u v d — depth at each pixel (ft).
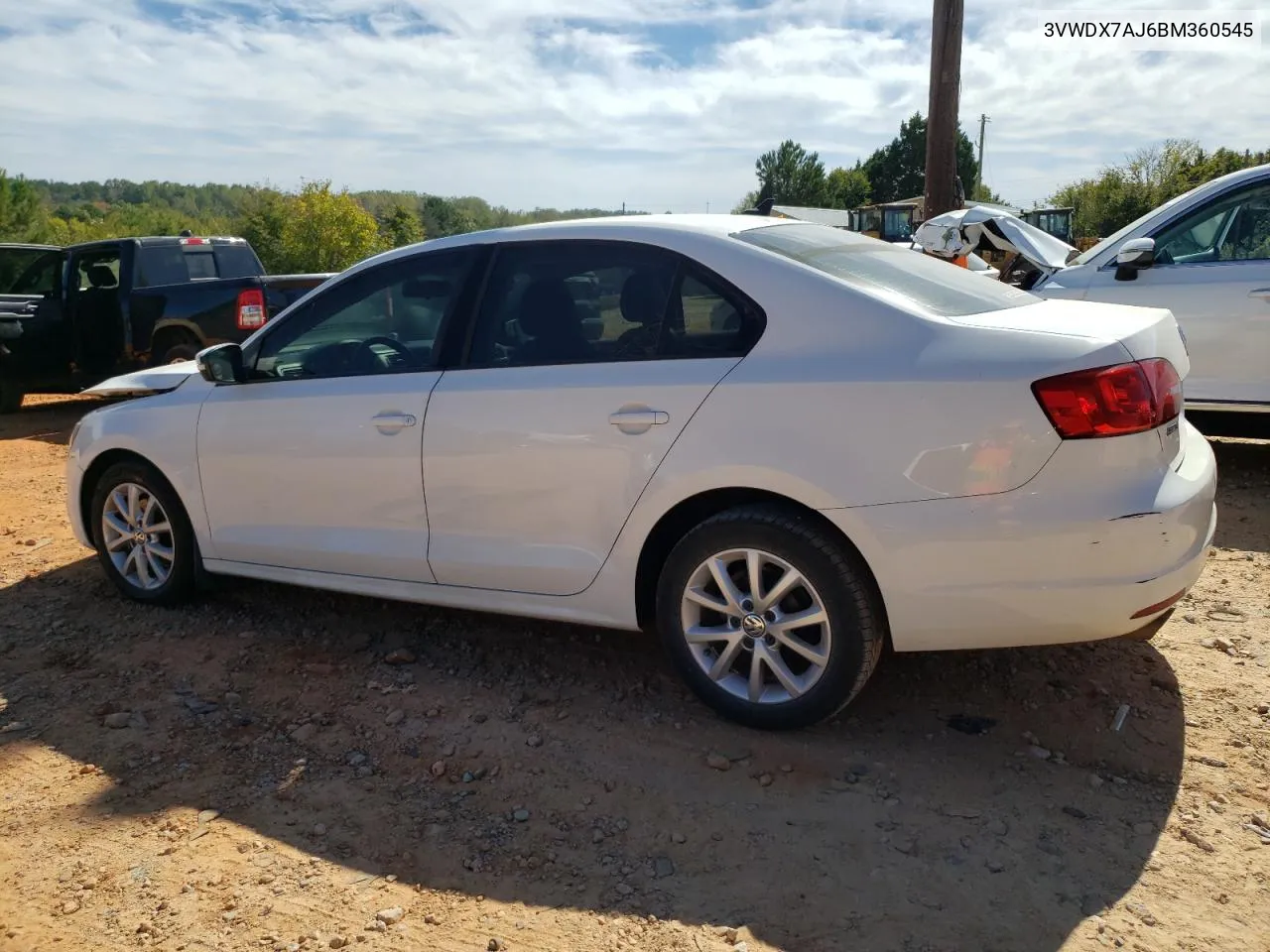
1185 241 20.39
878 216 110.63
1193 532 9.80
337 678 13.01
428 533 12.61
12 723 12.12
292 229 119.34
